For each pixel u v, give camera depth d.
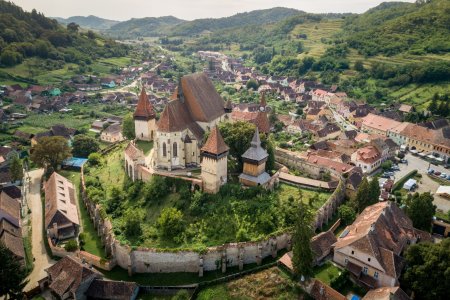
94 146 169.38
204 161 104.19
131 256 92.12
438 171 156.12
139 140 144.00
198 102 123.94
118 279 92.31
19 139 192.62
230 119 140.00
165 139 114.06
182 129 116.12
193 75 129.62
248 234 93.69
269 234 93.12
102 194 118.75
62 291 83.88
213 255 90.44
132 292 84.94
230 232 95.06
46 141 151.25
